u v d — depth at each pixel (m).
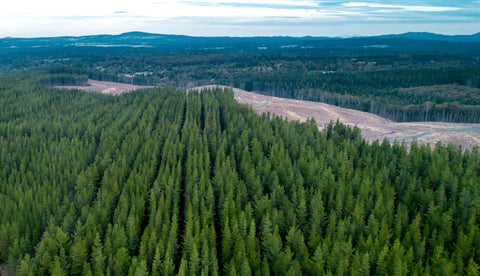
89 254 54.44
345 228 57.31
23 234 59.12
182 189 77.94
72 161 86.50
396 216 60.28
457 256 49.59
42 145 98.06
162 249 52.41
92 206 68.00
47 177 81.12
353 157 86.06
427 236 58.59
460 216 62.59
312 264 48.94
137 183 72.44
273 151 86.06
